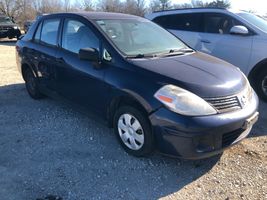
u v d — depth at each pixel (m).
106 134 4.68
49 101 6.13
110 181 3.57
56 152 4.17
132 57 4.16
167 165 3.89
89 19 4.70
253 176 3.70
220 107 3.57
